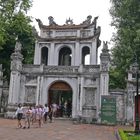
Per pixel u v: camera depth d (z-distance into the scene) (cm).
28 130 2248
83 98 3494
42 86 3609
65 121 3347
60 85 3625
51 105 3559
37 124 2839
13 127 2434
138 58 3362
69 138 1862
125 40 3494
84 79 3534
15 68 3569
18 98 3588
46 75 3628
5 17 3572
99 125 3027
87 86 3500
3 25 3675
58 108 3750
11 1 3453
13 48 4412
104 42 3516
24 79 3659
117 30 3756
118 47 3650
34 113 2659
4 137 1781
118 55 3656
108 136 2095
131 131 2281
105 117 3036
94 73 3500
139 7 3369
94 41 4006
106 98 3052
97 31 4038
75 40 4059
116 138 1992
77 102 3494
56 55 4091
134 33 3369
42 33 4194
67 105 3862
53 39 4116
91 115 3428
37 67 3662
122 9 3569
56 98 4081
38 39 4156
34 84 3628
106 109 3041
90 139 1867
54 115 3634
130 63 3434
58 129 2422
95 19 4097
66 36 4109
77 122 3183
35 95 3606
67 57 4247
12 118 3403
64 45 4094
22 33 4453
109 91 3416
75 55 4022
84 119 3372
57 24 4269
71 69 3591
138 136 1919
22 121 3066
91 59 3966
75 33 4103
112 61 3959
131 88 3334
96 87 3472
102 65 3425
